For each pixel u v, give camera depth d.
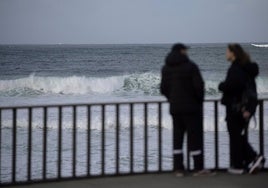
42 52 111.12
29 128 5.98
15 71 61.81
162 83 6.22
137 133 17.14
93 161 12.93
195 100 6.05
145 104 6.38
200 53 88.88
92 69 64.38
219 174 6.54
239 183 6.05
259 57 83.19
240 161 6.51
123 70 63.78
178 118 6.21
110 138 16.55
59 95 34.19
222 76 47.22
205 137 16.12
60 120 6.10
